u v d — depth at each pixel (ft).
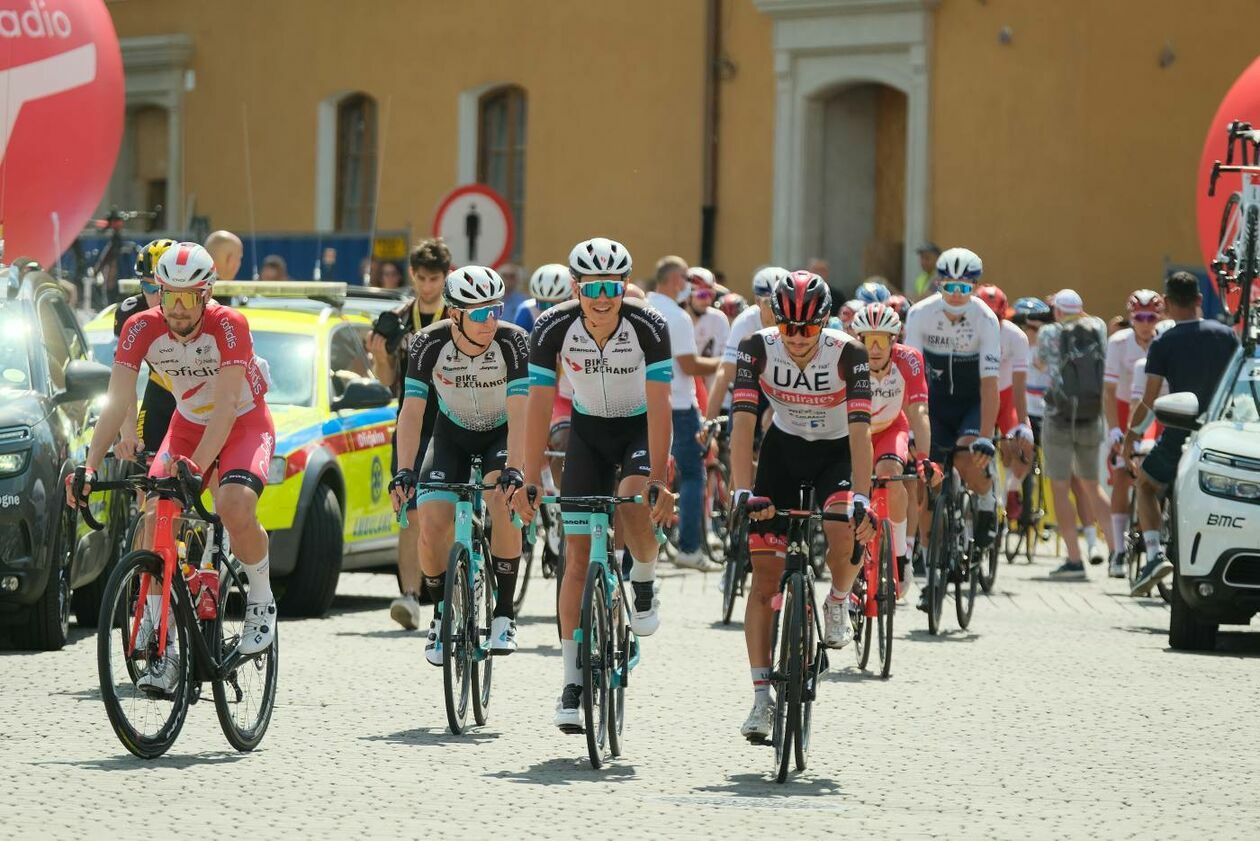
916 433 128.47
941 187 254.06
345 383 150.41
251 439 92.07
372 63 309.63
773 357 91.50
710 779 85.15
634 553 94.58
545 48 291.38
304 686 108.47
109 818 74.02
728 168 273.33
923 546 146.20
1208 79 238.07
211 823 73.67
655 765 88.28
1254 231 151.23
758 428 173.47
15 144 157.99
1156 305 186.39
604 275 90.12
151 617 85.56
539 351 93.04
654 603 95.71
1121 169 242.37
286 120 318.45
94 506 127.13
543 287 146.10
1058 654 129.18
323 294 155.02
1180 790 84.43
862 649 119.55
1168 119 239.91
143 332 91.71
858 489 89.20
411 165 306.14
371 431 150.41
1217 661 126.93
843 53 261.44
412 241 305.53
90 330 154.51
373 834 72.49
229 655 88.84
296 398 145.18
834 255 268.41
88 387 122.52
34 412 119.75
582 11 287.28
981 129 250.78
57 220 162.40
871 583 118.01
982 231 251.19
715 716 101.55
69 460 121.60
